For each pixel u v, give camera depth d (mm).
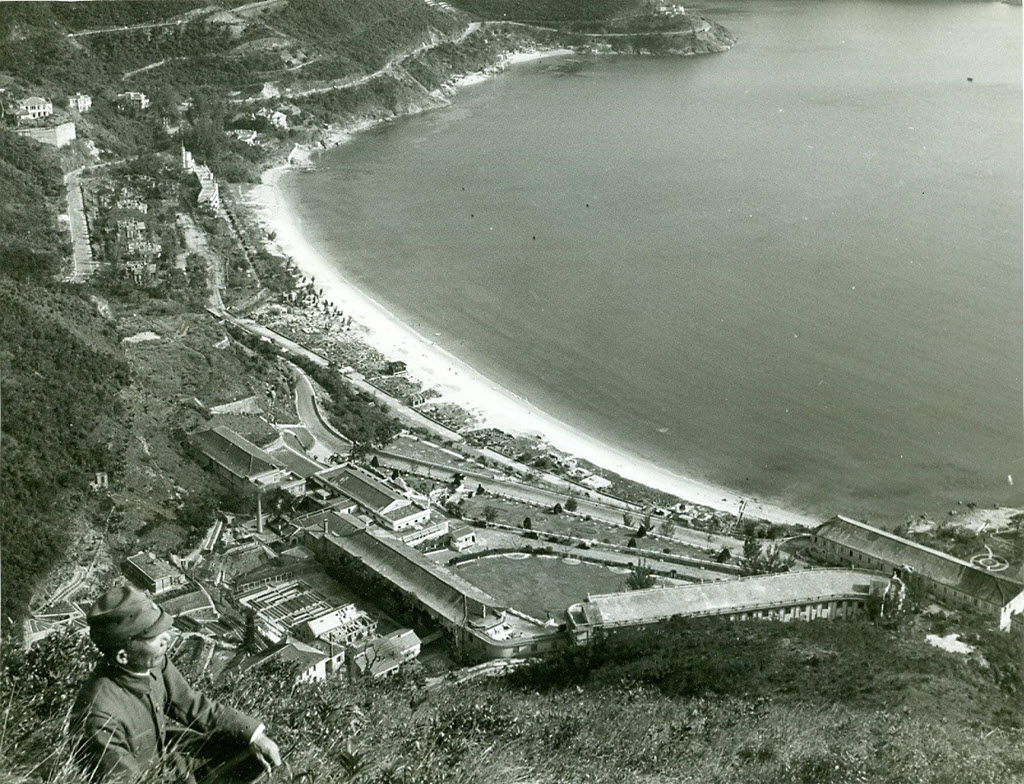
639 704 62156
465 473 167750
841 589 121188
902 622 115688
